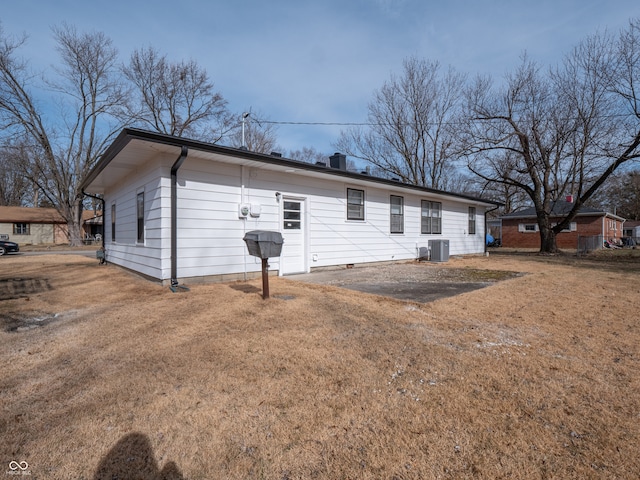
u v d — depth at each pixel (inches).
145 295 225.9
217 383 102.4
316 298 212.4
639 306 198.1
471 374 108.0
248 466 68.6
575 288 258.4
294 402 92.0
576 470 66.6
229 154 255.6
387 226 449.1
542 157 668.1
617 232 1211.2
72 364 116.4
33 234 1284.4
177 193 256.1
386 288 260.1
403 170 1007.6
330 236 375.9
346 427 81.1
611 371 110.6
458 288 260.5
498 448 73.2
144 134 214.5
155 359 120.0
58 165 1068.5
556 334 147.3
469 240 622.8
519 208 1371.8
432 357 121.3
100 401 92.3
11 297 226.8
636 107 557.3
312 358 120.5
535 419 83.7
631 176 1291.8
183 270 258.7
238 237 290.7
